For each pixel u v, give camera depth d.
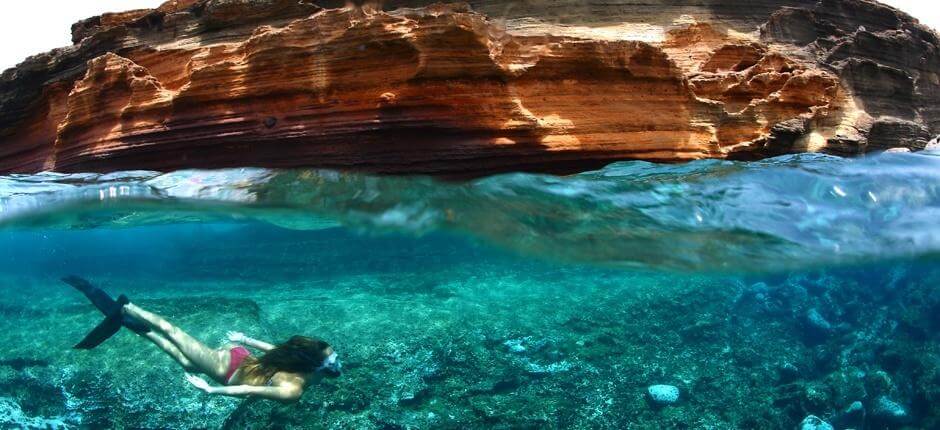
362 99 6.95
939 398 8.79
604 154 7.19
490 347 10.70
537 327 11.78
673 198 6.18
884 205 6.36
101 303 6.33
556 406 8.90
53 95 9.20
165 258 13.82
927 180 6.61
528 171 7.07
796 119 7.72
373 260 12.24
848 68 9.08
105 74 7.93
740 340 11.75
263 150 7.27
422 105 6.82
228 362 5.90
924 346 10.34
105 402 7.82
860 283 12.92
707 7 9.36
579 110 7.22
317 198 6.84
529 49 7.24
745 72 8.21
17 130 9.60
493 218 6.74
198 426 7.54
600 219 6.30
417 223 7.16
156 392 8.06
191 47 8.08
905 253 7.14
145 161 7.75
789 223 6.16
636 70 7.35
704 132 7.55
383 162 6.99
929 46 11.38
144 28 8.73
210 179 7.12
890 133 8.90
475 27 6.65
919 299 11.61
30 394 7.97
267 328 10.41
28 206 7.08
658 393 9.34
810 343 11.75
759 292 13.73
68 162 8.34
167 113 7.57
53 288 16.30
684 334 11.94
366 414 8.23
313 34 6.97
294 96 7.14
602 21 8.77
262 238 11.08
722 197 6.22
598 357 10.69
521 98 7.09
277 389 5.21
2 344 9.96
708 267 8.16
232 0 8.02
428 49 6.68
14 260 13.27
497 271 12.13
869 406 9.23
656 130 7.39
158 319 6.31
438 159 6.93
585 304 13.12
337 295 13.48
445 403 8.73
